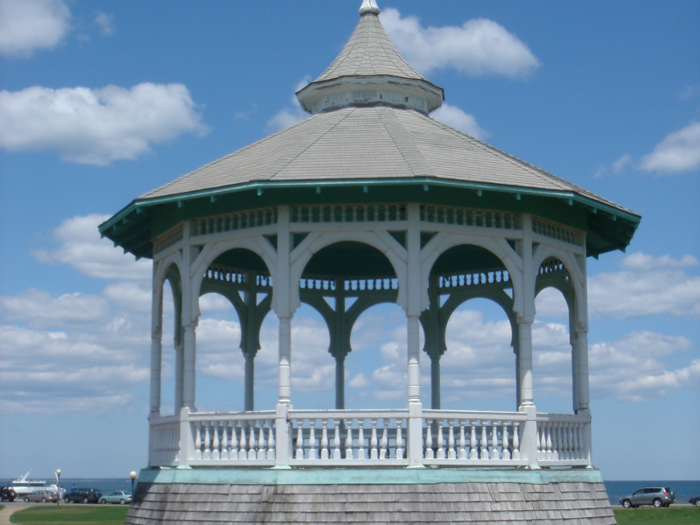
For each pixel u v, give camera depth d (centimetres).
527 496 1719
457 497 1645
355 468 1648
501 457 1755
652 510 6006
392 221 1741
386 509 1612
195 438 1836
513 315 2325
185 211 1917
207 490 1717
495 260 2350
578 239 2056
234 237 1834
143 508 1875
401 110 2180
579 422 1962
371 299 2475
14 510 6956
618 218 2084
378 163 1766
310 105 2325
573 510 1800
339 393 2417
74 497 8931
